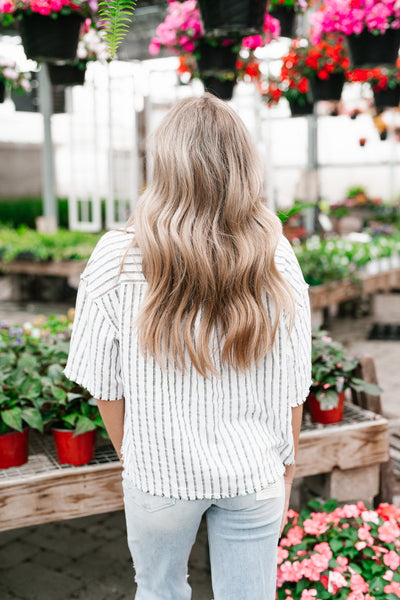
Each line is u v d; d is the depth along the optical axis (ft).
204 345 3.80
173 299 3.76
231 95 15.75
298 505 9.24
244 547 4.14
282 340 4.02
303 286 4.15
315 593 6.13
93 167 29.32
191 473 3.93
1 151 44.47
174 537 4.16
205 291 3.73
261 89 18.08
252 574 4.17
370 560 6.49
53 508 6.66
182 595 4.48
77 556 8.31
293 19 12.39
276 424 4.21
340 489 7.83
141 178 28.27
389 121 34.99
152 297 3.77
